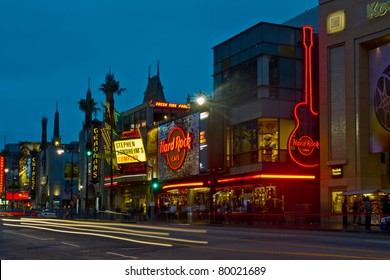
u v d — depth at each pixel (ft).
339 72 142.61
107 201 266.57
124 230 111.96
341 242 75.61
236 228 124.16
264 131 157.28
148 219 184.65
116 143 234.17
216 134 174.81
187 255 57.82
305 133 157.99
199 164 181.98
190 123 189.78
